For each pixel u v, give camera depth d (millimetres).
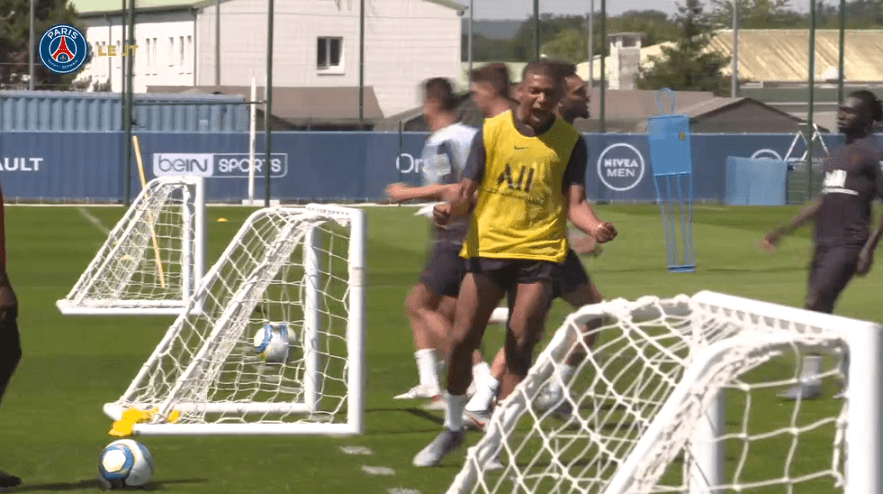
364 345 14797
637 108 106625
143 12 122500
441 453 13102
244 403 15969
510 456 9523
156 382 18250
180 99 71000
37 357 20594
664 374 8391
